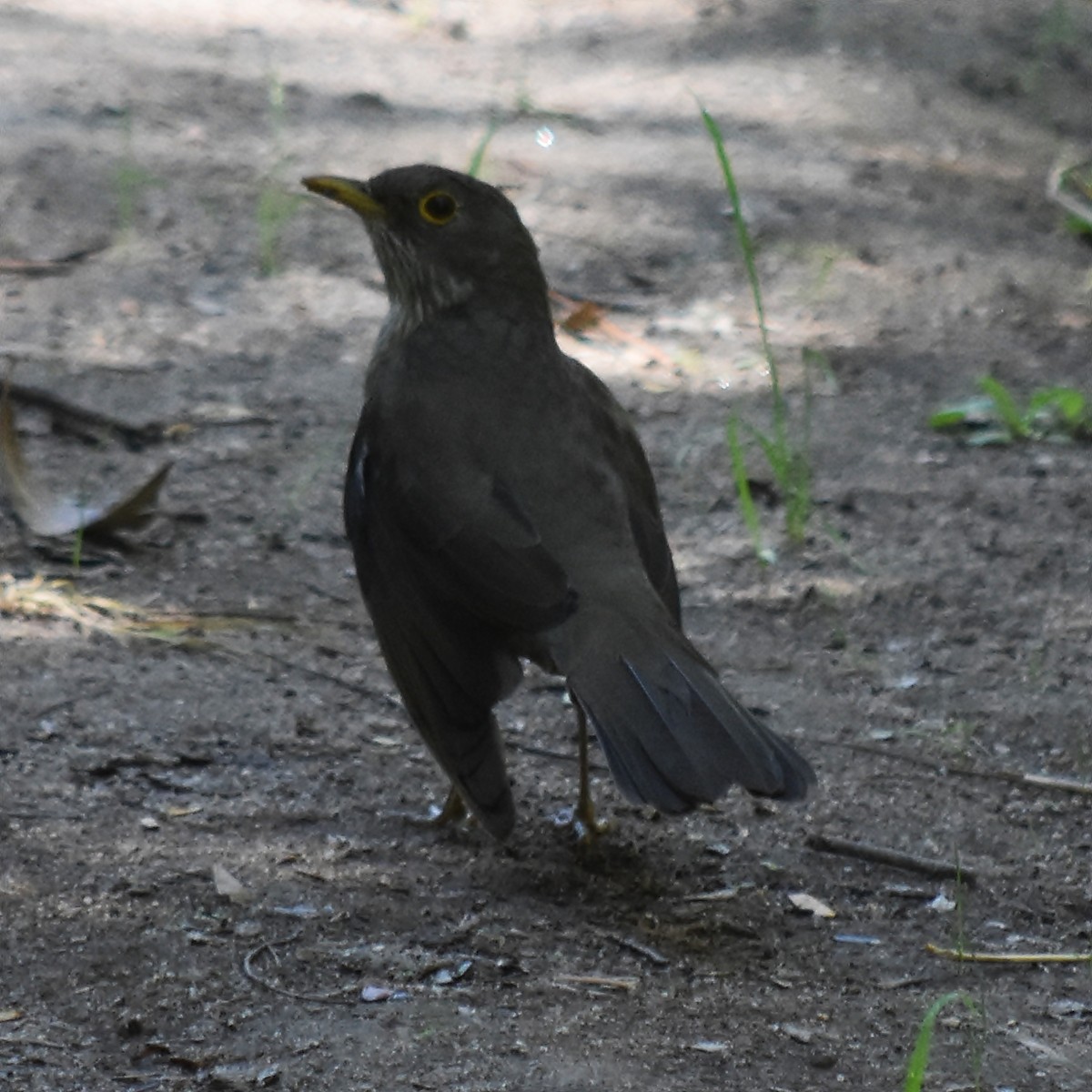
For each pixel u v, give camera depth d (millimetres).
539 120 19922
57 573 11297
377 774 9516
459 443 8758
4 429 11820
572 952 8203
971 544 12578
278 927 8133
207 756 9469
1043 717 10578
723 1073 7398
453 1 24094
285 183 17547
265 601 11219
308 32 22438
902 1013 7969
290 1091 7082
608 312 15789
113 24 21875
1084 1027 7969
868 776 9914
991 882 9016
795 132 20078
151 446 13000
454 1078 7211
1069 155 20016
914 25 23516
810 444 13883
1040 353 15648
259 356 14500
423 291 9469
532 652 8555
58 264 15688
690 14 23766
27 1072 7090
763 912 8664
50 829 8695
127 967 7766
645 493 9133
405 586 8609
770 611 11664
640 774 7758
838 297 16375
